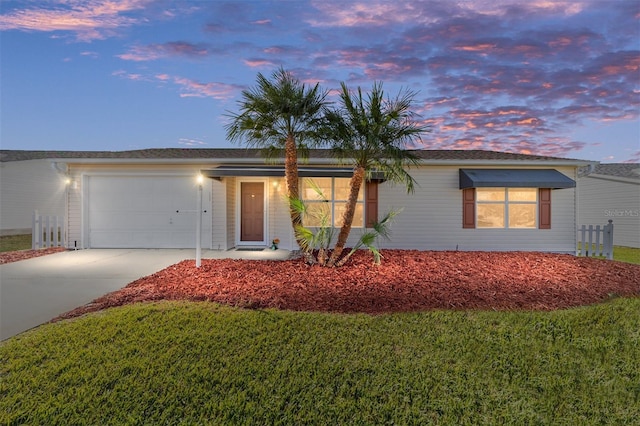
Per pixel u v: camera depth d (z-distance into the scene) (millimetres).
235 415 3178
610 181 17672
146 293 6379
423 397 3510
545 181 11305
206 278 7391
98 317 5141
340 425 3113
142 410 3203
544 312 5691
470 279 7582
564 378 3932
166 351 4148
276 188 12469
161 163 12109
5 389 3420
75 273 8227
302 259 9234
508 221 12391
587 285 7387
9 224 18859
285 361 4000
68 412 3143
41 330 4711
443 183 12312
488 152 14867
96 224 12305
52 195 20938
